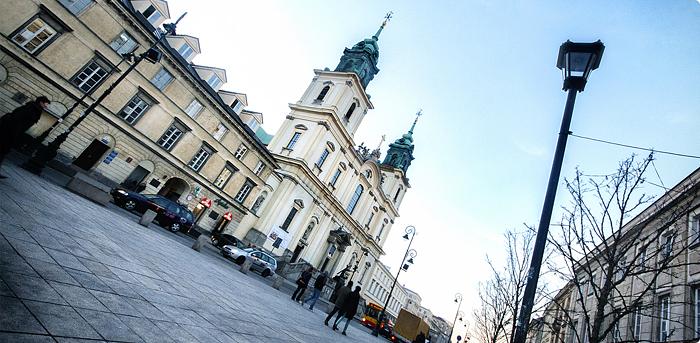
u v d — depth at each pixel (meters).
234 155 32.22
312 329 9.66
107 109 23.28
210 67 32.88
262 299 10.99
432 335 62.47
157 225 20.36
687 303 8.99
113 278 5.16
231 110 30.92
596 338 5.64
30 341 2.67
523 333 3.97
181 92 27.17
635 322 11.63
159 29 28.03
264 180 36.12
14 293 3.33
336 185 48.03
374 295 70.06
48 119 21.22
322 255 47.53
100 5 22.17
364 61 49.56
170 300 5.49
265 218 38.06
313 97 46.91
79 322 3.36
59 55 21.11
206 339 4.47
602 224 6.83
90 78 22.70
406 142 67.81
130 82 24.19
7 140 6.93
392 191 63.56
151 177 26.72
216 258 18.83
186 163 28.61
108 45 22.73
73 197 12.17
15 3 19.27
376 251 61.34
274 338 6.29
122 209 18.36
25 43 20.02
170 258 9.64
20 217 6.04
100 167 23.88
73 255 5.35
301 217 41.78
